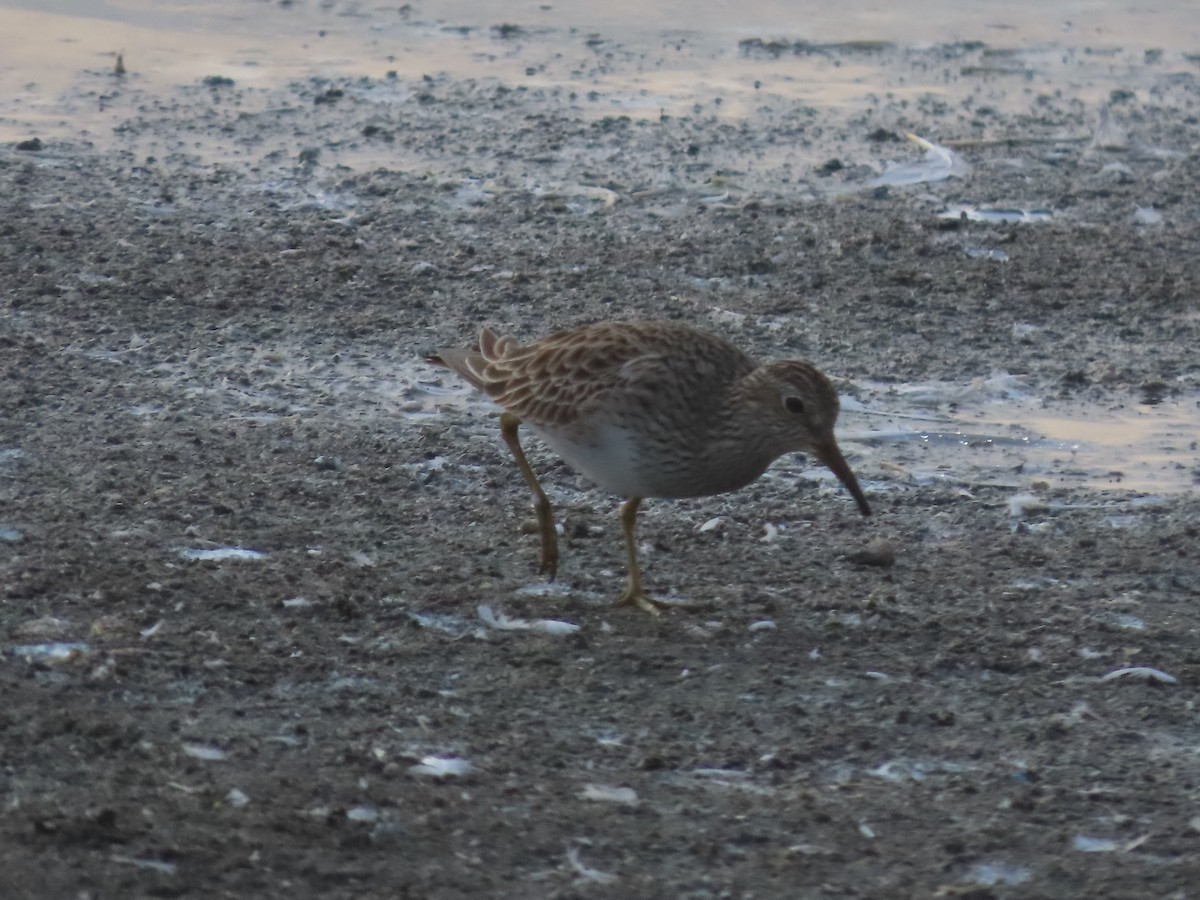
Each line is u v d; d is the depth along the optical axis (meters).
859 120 28.69
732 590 13.93
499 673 12.23
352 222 23.16
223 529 14.36
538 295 20.86
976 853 10.16
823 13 35.66
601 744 11.30
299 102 28.61
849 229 23.56
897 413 17.91
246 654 12.08
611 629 13.09
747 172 25.95
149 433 16.36
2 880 8.94
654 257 22.30
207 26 33.22
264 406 17.30
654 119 28.34
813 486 16.20
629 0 36.12
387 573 13.78
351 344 19.12
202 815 9.84
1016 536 15.25
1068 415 18.05
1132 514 15.78
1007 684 12.48
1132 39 34.47
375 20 34.12
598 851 9.93
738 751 11.31
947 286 21.62
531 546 14.62
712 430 13.01
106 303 19.73
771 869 9.88
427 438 16.75
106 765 10.33
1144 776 11.21
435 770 10.70
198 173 24.86
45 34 32.03
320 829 9.84
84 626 12.24
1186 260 22.88
